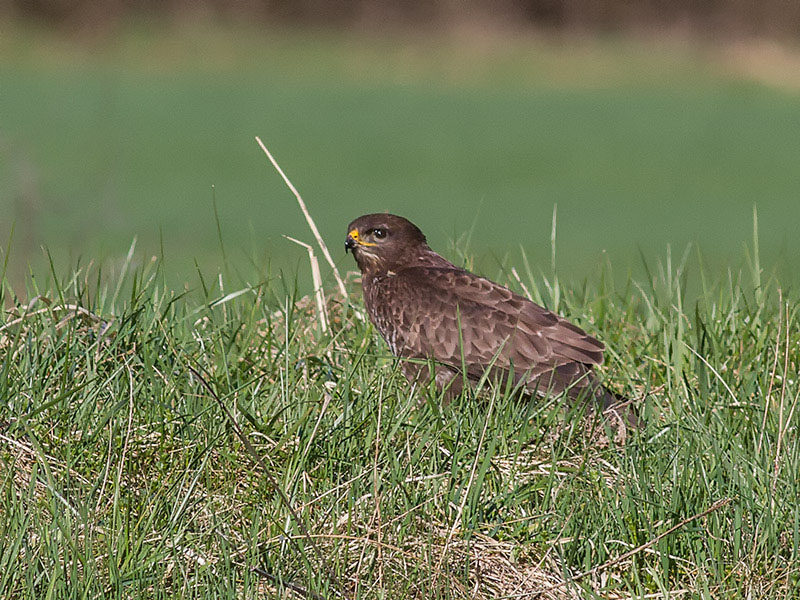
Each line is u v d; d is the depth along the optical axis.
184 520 8.18
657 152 55.12
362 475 8.52
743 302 12.52
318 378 10.25
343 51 91.56
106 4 89.44
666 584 7.93
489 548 8.23
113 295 11.22
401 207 40.22
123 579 7.45
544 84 82.25
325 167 49.06
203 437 8.94
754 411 9.53
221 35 91.50
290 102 69.56
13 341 9.84
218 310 11.76
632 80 84.12
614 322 12.12
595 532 8.28
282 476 8.63
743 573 7.94
